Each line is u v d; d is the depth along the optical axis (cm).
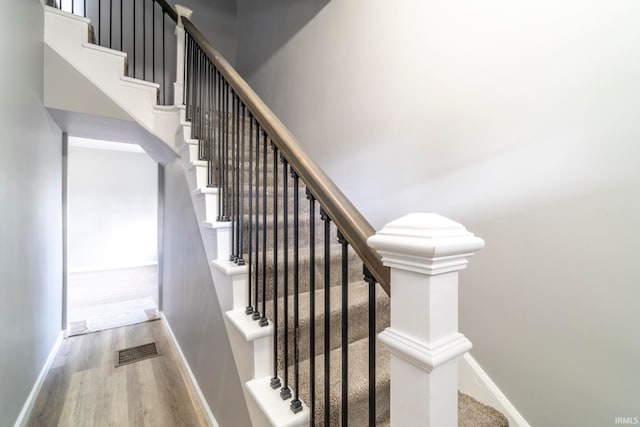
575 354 109
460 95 140
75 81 204
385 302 144
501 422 122
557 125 111
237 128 140
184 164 210
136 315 339
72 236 582
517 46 121
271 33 296
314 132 235
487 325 133
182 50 232
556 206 112
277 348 114
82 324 311
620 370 100
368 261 65
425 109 155
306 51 245
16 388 155
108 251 614
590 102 104
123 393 196
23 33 158
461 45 139
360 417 102
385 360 118
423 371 53
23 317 165
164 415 176
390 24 174
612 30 99
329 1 221
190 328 205
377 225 182
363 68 192
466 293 140
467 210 138
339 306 130
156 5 337
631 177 97
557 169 112
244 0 354
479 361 135
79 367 227
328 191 80
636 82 95
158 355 247
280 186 204
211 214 166
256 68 323
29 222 175
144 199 648
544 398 117
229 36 374
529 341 120
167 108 229
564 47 109
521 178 121
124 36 322
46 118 211
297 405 95
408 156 164
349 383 104
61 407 182
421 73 157
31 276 180
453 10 142
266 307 130
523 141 120
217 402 151
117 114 224
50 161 227
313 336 92
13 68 146
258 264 133
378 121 182
